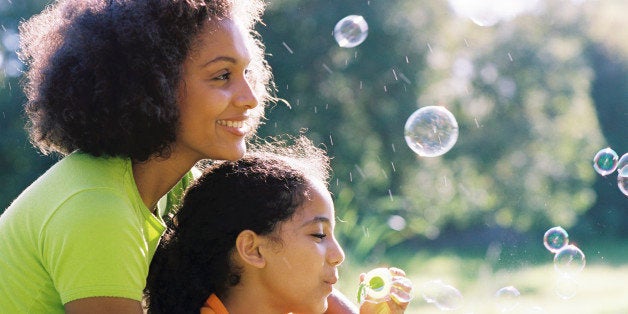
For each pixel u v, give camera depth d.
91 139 1.78
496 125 16.22
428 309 7.59
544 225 17.88
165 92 1.77
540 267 11.91
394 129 12.66
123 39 1.77
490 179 16.75
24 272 1.74
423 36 12.65
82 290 1.64
